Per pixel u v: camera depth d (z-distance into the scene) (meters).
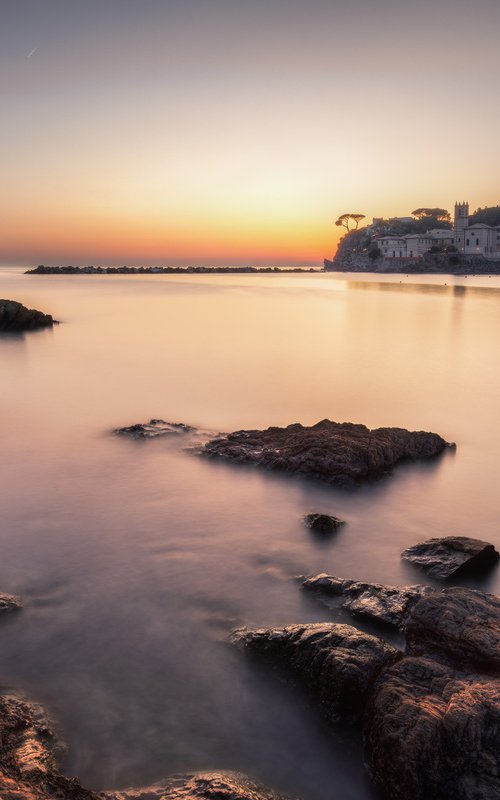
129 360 28.70
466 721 5.44
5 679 6.98
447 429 17.72
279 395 21.66
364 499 12.48
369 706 6.12
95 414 18.70
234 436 15.69
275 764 5.93
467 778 5.31
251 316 50.62
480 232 197.25
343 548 10.38
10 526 10.95
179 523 11.17
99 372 25.62
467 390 22.83
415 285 105.56
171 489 12.75
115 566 9.59
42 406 19.72
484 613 7.01
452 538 10.15
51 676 7.06
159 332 39.59
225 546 10.32
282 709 6.57
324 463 13.19
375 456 13.55
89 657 7.40
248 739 6.20
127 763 5.89
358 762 5.94
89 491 12.62
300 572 9.54
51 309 55.03
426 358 30.14
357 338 37.53
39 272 162.75
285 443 14.55
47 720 6.34
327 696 6.45
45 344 33.81
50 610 8.35
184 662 7.31
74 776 5.71
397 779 5.31
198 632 7.91
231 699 6.71
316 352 31.78
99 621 8.12
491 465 14.70
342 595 8.61
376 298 72.69
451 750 5.41
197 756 6.00
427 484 13.43
